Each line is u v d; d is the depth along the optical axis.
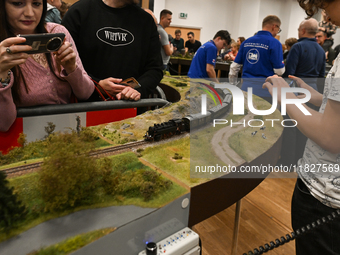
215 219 2.26
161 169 1.06
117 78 2.04
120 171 1.02
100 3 1.92
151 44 2.15
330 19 0.99
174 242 0.83
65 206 0.79
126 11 1.98
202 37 12.44
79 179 0.80
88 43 1.92
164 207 0.84
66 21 1.89
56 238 0.68
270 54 2.95
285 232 2.10
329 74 1.02
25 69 1.43
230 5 12.33
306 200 1.19
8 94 1.26
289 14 12.73
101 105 1.67
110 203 0.83
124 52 2.00
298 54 2.89
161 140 1.34
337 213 1.05
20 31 1.37
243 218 2.28
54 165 0.77
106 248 0.72
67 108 1.54
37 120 1.43
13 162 1.05
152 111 1.81
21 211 0.73
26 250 0.64
